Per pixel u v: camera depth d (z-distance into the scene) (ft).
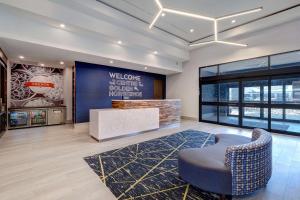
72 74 25.04
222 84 24.13
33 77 23.52
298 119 17.48
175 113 23.52
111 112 16.01
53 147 13.53
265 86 19.72
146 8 15.74
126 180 8.40
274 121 19.12
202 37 23.17
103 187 7.76
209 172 6.71
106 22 16.87
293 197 7.04
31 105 23.40
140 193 7.31
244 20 18.35
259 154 6.87
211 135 17.65
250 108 21.11
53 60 20.92
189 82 28.94
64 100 25.80
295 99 17.56
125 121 17.11
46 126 22.75
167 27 19.85
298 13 15.60
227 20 18.30
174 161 10.82
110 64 23.36
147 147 13.62
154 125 20.08
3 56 16.83
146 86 29.96
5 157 11.29
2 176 8.70
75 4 13.84
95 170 9.46
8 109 20.25
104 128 15.48
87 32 16.33
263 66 19.93
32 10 12.35
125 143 14.76
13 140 15.55
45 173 9.06
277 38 18.45
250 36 20.68
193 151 8.43
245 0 14.65
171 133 18.62
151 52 23.77
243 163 6.56
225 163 6.81
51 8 13.28
